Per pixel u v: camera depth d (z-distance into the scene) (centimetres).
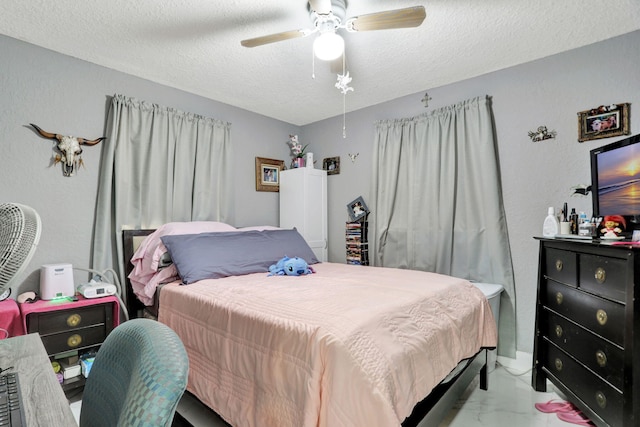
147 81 270
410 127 302
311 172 355
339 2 174
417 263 295
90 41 213
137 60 238
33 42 214
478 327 186
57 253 224
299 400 112
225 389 145
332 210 370
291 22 195
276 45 219
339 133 364
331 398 104
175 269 224
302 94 305
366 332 119
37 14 184
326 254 368
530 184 244
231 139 329
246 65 246
